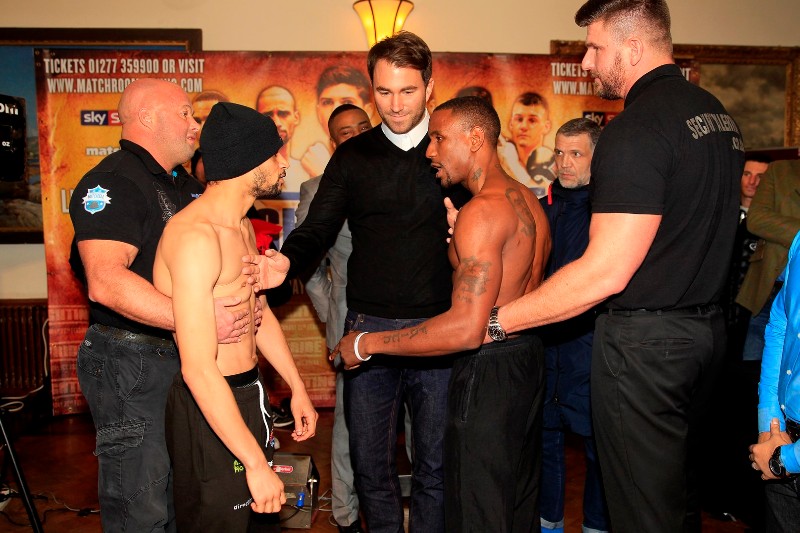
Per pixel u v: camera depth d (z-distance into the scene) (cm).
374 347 202
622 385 172
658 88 170
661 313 170
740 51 549
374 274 235
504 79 490
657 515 171
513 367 191
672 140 162
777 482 178
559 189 270
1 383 501
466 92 490
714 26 554
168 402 175
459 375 193
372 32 496
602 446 180
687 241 167
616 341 173
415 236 231
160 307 176
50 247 466
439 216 231
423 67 222
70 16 499
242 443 159
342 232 284
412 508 230
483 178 201
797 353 170
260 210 484
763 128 558
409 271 231
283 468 303
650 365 169
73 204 195
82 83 463
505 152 494
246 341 178
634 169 160
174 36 504
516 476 193
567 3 534
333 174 244
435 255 232
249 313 176
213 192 174
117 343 199
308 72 482
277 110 482
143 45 503
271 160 176
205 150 171
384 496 241
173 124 211
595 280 162
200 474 169
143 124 208
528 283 197
